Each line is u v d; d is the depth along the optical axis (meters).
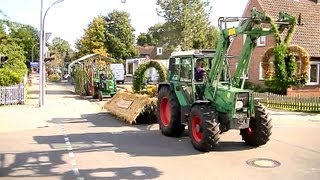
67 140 11.94
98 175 8.14
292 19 10.20
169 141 11.83
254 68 32.97
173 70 13.02
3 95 21.91
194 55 11.66
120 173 8.29
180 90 12.22
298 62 21.95
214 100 10.93
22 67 35.06
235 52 33.94
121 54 67.81
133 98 16.67
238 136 12.40
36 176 8.09
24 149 10.64
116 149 10.66
